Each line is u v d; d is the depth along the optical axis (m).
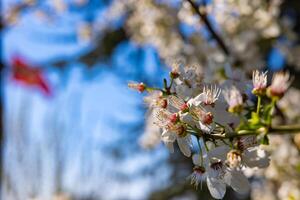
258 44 0.79
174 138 0.28
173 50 0.78
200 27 0.62
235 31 0.73
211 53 0.69
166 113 0.28
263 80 0.28
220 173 0.28
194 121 0.28
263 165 0.28
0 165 1.08
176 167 1.21
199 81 0.30
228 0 0.61
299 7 1.03
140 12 0.87
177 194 1.17
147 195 1.21
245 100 0.31
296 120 0.59
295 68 0.97
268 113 0.27
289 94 0.66
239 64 0.67
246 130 0.27
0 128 1.12
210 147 0.28
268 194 0.66
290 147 0.53
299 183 0.52
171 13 0.80
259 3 0.68
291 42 0.83
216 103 0.28
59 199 1.06
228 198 1.07
